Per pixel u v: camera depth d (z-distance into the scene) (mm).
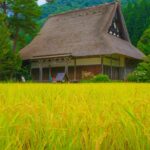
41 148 1425
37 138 1482
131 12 58656
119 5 34656
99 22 33875
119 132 1484
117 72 31906
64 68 32094
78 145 1385
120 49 30672
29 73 34500
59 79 27578
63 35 35312
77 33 34125
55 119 1542
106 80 20906
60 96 2863
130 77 20812
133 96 2766
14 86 5035
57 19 39656
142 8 56938
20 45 36094
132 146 1457
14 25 33281
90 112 1718
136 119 1481
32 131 1471
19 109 1580
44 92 3521
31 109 1588
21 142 1425
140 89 4301
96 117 1608
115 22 34812
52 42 34812
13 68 28094
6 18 32062
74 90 4004
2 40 25812
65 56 30109
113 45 30047
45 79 33875
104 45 29625
